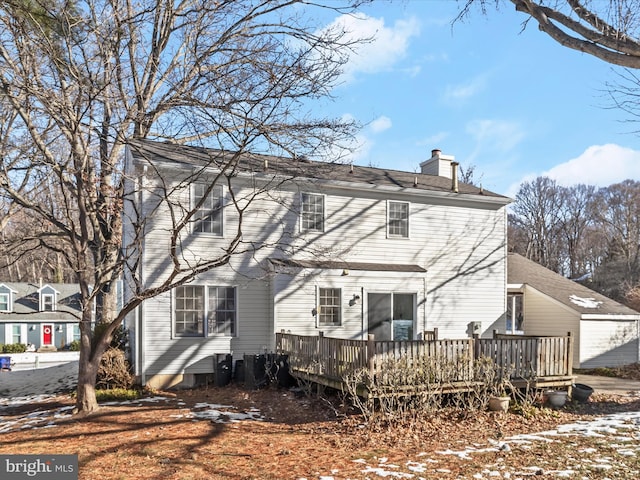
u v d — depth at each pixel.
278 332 14.09
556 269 54.22
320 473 6.62
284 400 11.55
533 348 11.57
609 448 7.80
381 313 16.16
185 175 13.96
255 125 9.05
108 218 14.13
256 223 14.94
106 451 7.71
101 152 11.89
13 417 11.23
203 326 14.17
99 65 10.52
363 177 17.28
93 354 10.95
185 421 9.65
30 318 34.91
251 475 6.56
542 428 9.33
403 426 9.19
